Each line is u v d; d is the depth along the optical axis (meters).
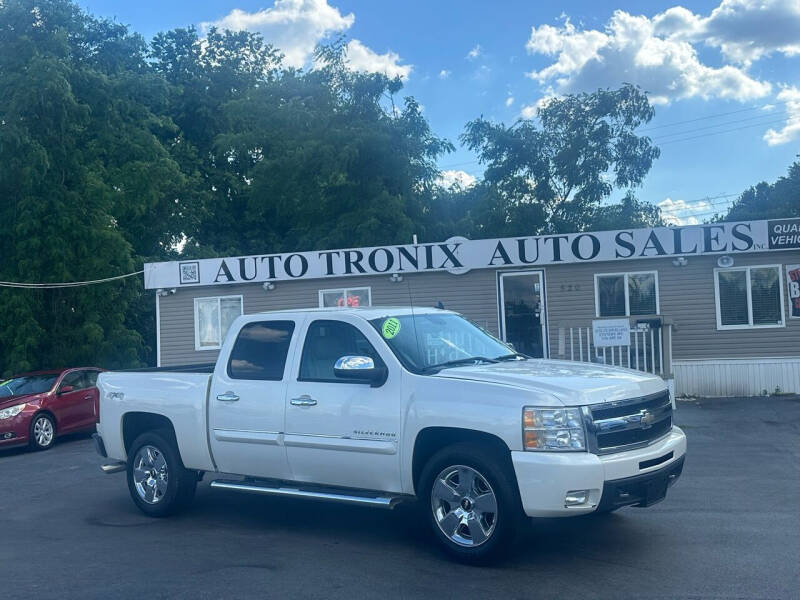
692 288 17.33
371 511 8.32
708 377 17.19
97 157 30.66
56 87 24.48
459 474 6.32
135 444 8.48
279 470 7.36
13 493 10.30
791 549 6.43
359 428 6.79
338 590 5.76
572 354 16.30
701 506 7.91
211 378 7.94
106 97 29.45
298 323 7.53
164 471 8.30
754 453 10.70
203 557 6.73
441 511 6.41
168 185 34.00
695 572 5.92
